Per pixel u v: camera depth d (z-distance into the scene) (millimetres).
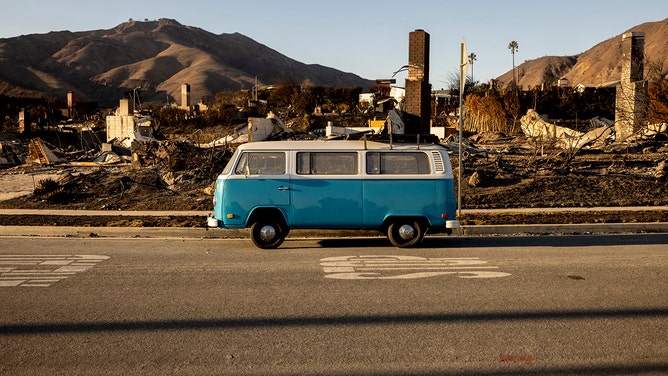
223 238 13773
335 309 7480
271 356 5867
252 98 79125
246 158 12141
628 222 14859
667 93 24375
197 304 7734
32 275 9461
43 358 5812
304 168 12125
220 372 5477
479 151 25344
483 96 51688
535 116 39375
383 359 5785
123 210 17234
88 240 13234
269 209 12125
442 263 10406
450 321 6977
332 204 12055
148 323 6922
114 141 44688
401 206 12078
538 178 20094
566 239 13258
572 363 5676
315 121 54312
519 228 14281
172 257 11094
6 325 6840
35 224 14664
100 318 7117
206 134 49531
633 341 6285
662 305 7648
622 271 9695
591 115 55750
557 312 7332
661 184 19656
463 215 15648
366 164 12117
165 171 23359
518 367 5582
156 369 5543
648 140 27031
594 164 22422
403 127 19297
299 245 12625
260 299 7965
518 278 9180
